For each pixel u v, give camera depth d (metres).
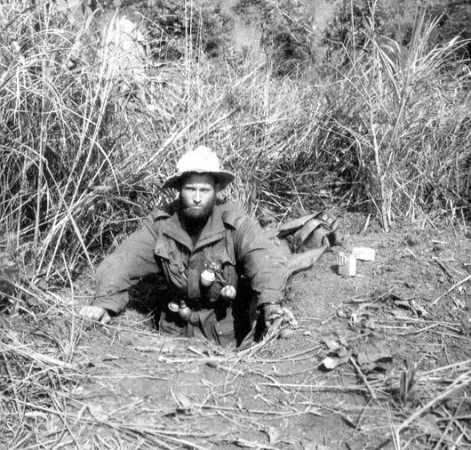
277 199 5.68
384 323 3.75
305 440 3.00
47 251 4.20
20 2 4.35
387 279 4.20
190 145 4.87
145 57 5.08
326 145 5.74
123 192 4.57
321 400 3.21
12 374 3.24
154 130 4.87
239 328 4.31
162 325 4.27
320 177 5.74
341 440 3.00
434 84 5.63
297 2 7.67
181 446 2.96
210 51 7.62
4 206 4.15
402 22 7.01
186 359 3.49
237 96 5.57
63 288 4.14
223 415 3.12
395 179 5.30
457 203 5.40
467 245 4.61
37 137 4.15
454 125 5.63
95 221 4.46
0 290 3.63
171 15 6.23
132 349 3.59
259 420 3.10
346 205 5.63
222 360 3.47
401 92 5.23
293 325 3.77
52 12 4.41
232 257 4.01
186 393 3.24
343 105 5.64
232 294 4.05
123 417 3.08
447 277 4.14
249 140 5.42
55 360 3.33
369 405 3.15
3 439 2.96
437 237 4.81
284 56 7.27
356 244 4.84
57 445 2.94
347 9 6.91
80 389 3.22
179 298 4.18
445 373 3.33
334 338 3.61
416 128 5.43
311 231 4.70
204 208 3.86
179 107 5.14
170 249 4.00
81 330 3.61
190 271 4.02
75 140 4.25
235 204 4.09
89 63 4.43
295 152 5.67
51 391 3.18
